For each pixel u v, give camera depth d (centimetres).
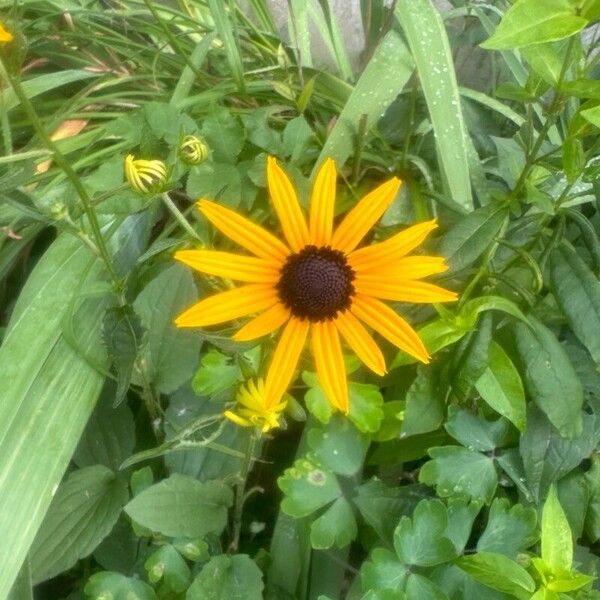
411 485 32
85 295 29
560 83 26
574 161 28
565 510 32
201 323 25
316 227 26
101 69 39
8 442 28
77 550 30
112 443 33
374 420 30
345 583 35
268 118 36
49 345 30
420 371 31
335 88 37
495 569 28
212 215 25
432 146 38
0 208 33
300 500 30
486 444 31
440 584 29
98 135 35
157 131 31
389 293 26
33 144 35
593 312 29
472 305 29
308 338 29
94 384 30
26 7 39
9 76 23
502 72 43
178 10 41
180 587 29
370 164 36
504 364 30
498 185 36
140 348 28
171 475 30
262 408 26
